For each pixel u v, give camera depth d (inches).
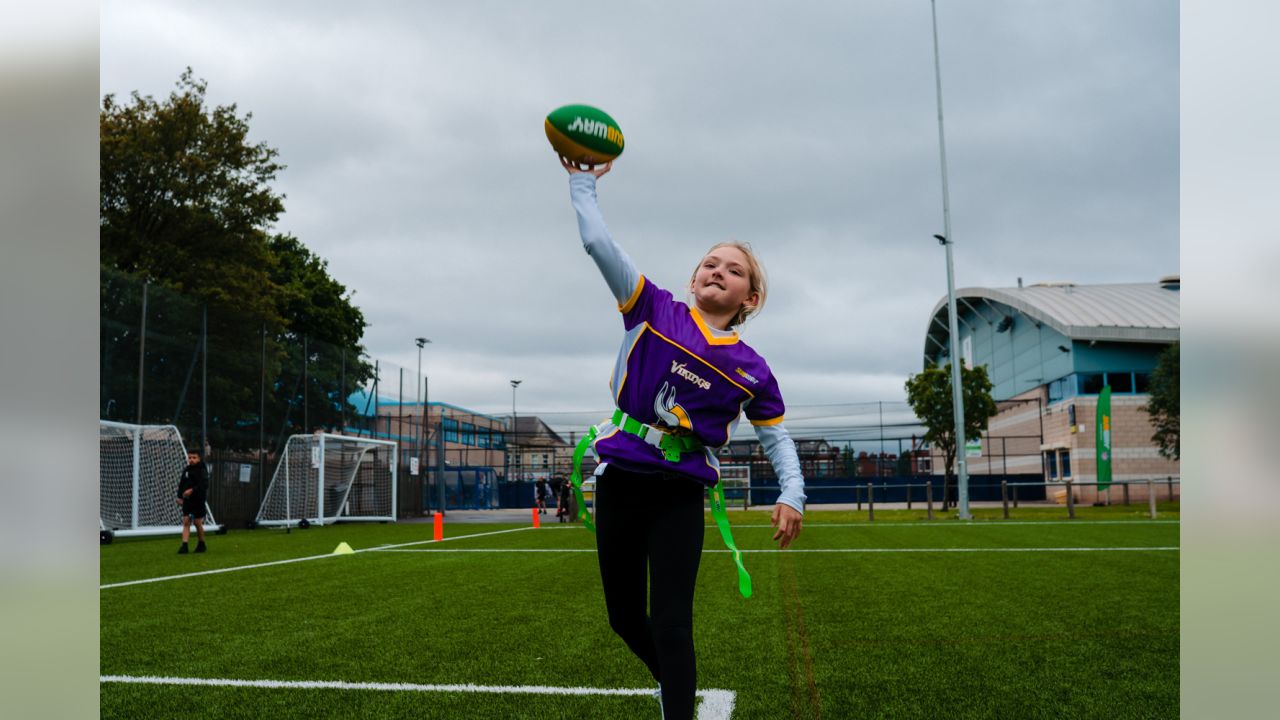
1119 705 144.3
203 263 971.3
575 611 254.4
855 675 166.4
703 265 114.9
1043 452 1520.7
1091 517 813.9
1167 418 1189.1
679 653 99.2
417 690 156.6
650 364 107.2
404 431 1181.7
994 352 1811.0
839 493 1475.1
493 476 1599.4
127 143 932.0
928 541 527.8
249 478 821.2
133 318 673.0
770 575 341.4
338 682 163.2
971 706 143.9
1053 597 274.2
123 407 660.1
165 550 529.0
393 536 683.4
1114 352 1390.3
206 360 764.0
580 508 114.6
